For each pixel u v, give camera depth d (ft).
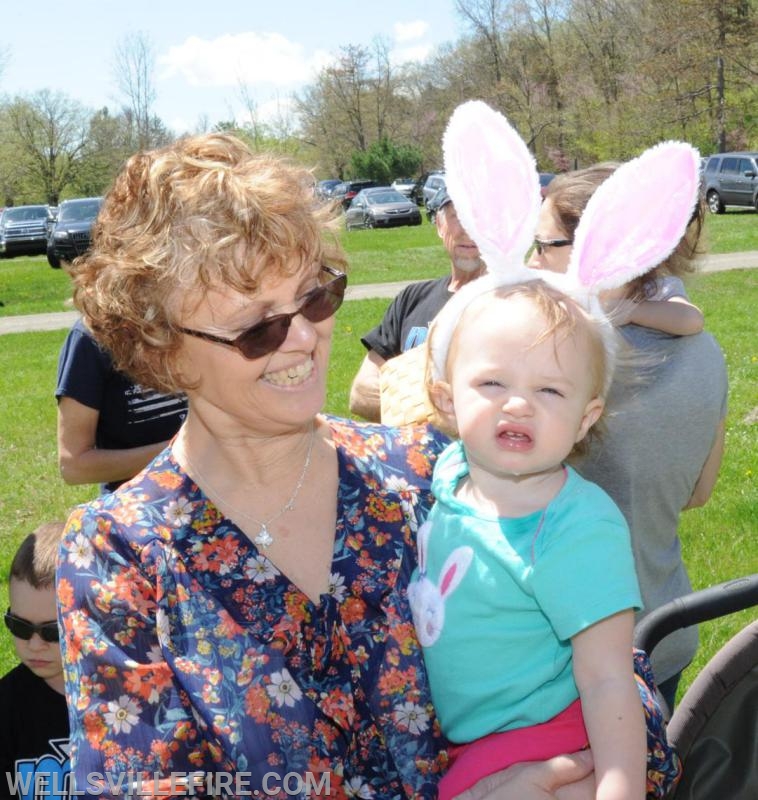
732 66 132.77
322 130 231.50
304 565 5.63
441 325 6.01
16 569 8.42
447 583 5.63
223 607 5.37
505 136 5.87
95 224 5.70
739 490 20.30
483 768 5.44
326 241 5.70
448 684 5.61
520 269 5.88
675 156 5.74
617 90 165.17
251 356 5.26
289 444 5.70
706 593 6.47
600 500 5.57
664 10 138.10
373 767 5.43
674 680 8.62
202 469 5.74
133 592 5.35
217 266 5.15
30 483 24.94
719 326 37.78
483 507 5.71
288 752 5.24
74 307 5.81
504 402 5.43
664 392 7.63
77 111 223.71
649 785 5.49
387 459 6.14
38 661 8.39
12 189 223.51
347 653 5.50
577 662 5.35
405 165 189.57
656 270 7.86
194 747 5.19
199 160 5.45
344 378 33.04
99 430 10.87
